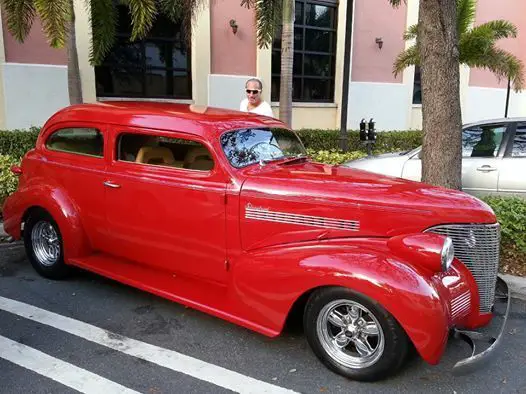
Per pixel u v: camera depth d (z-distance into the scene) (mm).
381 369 3051
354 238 3334
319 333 3246
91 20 8734
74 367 3291
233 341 3689
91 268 4375
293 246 3402
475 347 3037
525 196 6430
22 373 3205
